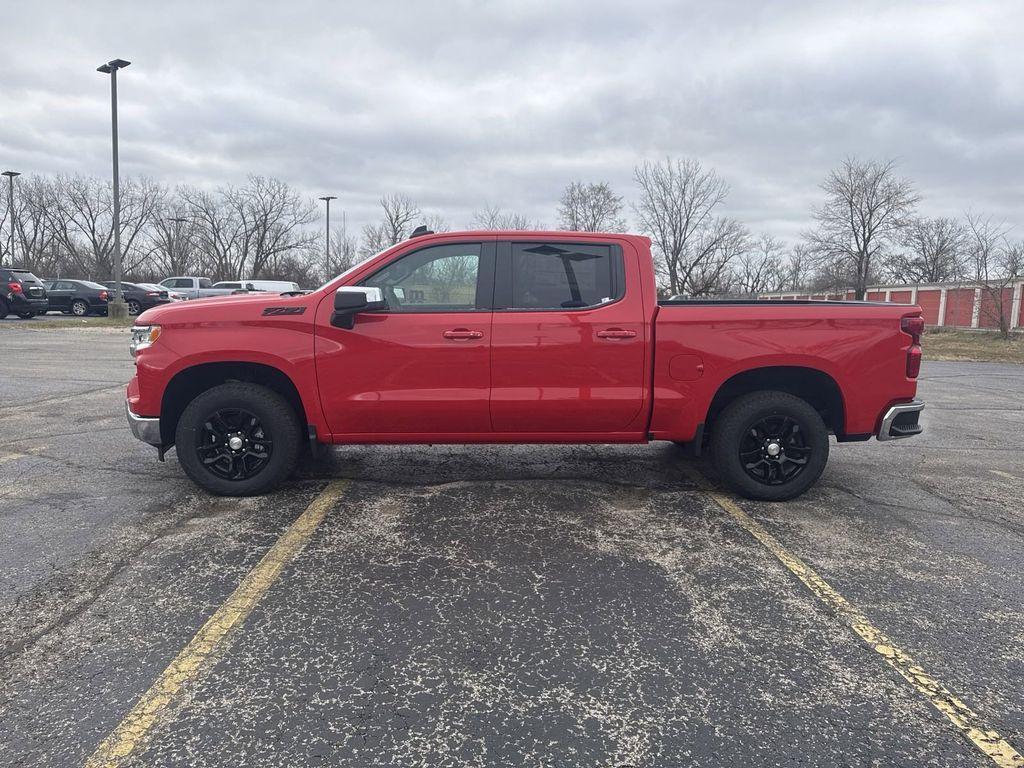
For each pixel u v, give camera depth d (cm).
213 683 241
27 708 225
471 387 420
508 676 248
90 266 5681
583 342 418
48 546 358
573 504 438
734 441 437
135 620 283
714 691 241
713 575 335
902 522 416
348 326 413
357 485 473
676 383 425
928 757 208
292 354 413
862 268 4144
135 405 422
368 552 356
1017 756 209
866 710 231
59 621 281
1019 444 656
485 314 419
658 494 462
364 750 208
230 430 432
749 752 210
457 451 578
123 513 409
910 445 648
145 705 228
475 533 385
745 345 422
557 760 205
